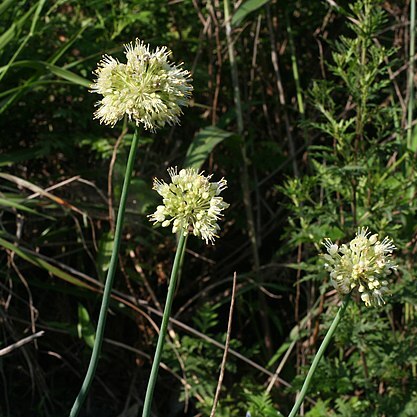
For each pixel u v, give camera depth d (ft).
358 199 2.86
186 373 3.05
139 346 3.23
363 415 2.74
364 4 2.74
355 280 1.92
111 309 3.30
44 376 3.13
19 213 3.16
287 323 3.35
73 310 3.33
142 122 1.96
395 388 2.82
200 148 3.02
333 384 2.78
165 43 3.38
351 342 2.74
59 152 3.35
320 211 2.79
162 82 1.93
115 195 3.09
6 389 3.05
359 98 2.73
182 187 1.91
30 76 3.10
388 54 2.71
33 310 3.00
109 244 3.04
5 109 2.94
